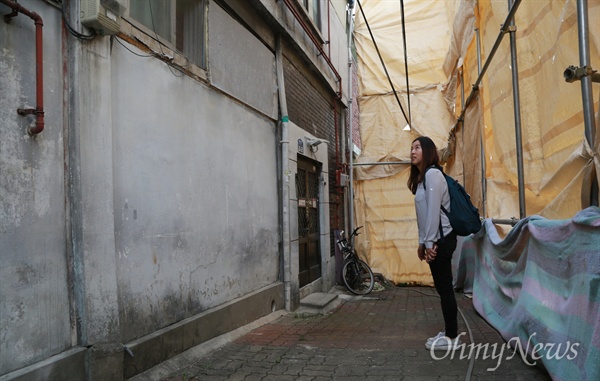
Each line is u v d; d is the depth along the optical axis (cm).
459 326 473
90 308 274
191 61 424
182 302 383
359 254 1078
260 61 586
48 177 257
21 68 242
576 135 308
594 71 262
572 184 291
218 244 450
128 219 321
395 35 1116
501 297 448
